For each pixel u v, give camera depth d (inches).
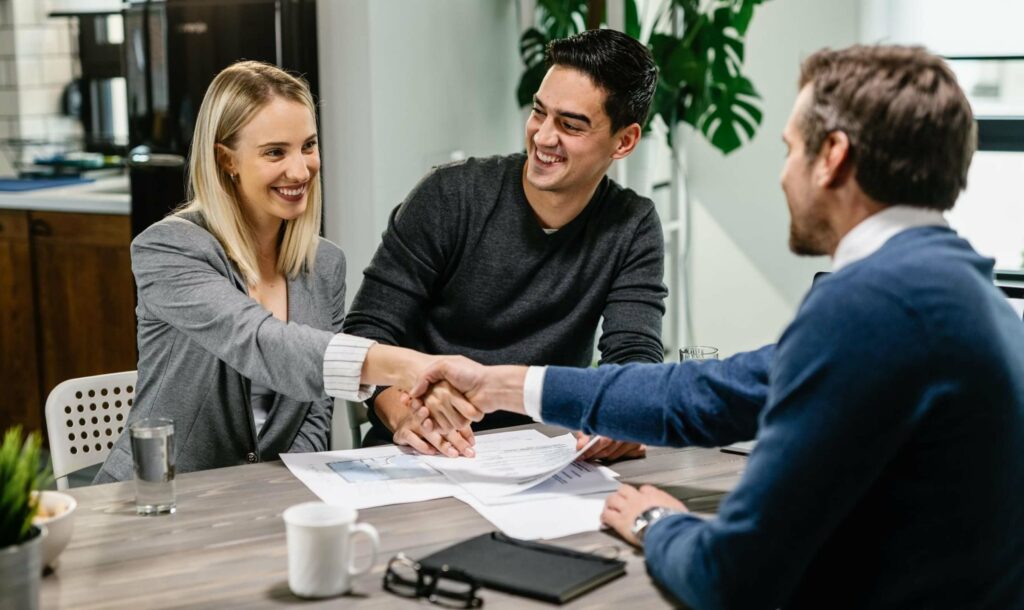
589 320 87.0
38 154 187.9
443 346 87.4
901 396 42.9
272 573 52.0
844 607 46.7
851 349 43.3
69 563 53.0
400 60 136.4
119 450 75.2
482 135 154.6
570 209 83.9
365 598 49.3
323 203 137.3
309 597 49.2
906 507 44.6
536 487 63.6
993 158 166.4
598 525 58.2
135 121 142.5
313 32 133.4
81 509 60.3
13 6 184.7
